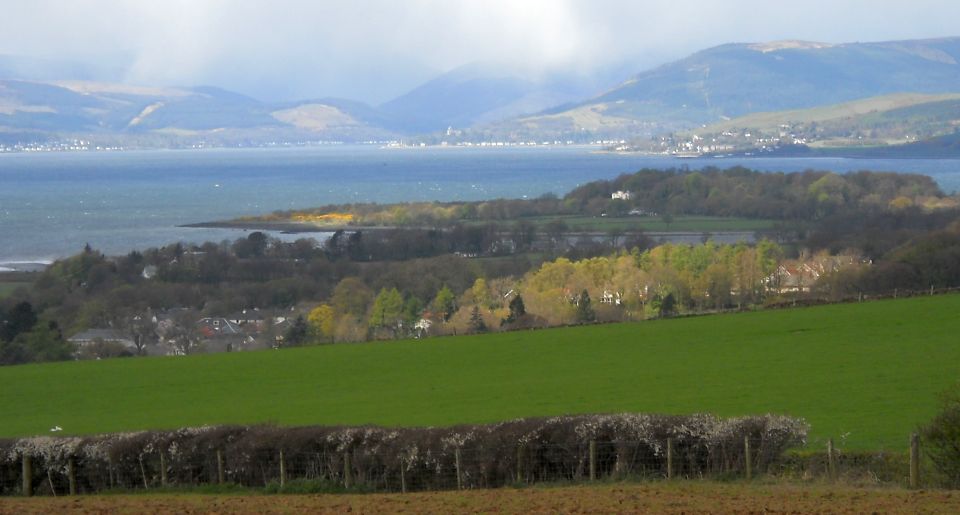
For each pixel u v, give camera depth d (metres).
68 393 46.28
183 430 26.22
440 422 34.47
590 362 47.75
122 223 167.50
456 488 24.08
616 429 24.16
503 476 24.02
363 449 24.58
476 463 24.03
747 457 23.53
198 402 42.62
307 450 24.89
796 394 37.16
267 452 25.02
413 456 24.14
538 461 24.09
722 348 49.28
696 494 21.28
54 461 25.67
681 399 37.38
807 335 51.19
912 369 40.97
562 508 20.06
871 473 23.52
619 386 41.00
